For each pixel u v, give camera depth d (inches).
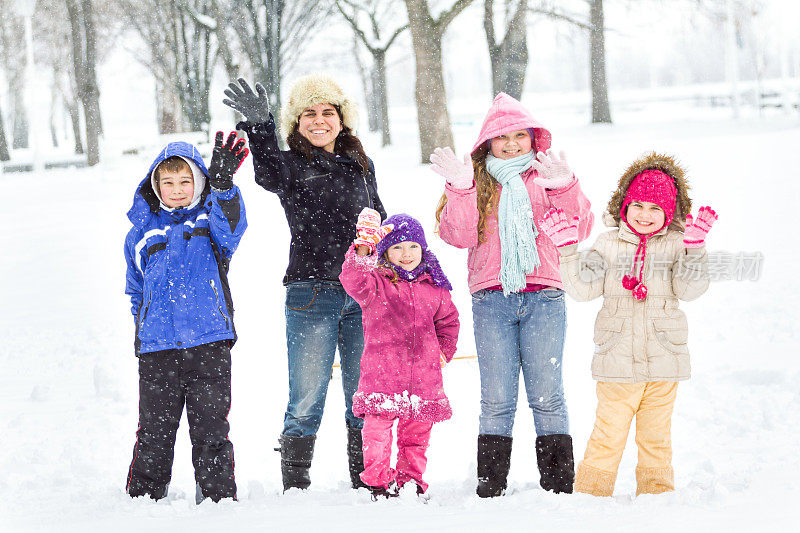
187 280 241.9
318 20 1649.9
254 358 446.3
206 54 1963.6
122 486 267.4
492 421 239.6
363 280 240.4
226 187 238.4
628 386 228.4
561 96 3540.8
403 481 244.4
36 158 1898.4
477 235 244.7
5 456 308.8
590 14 1812.3
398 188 926.4
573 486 236.1
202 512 214.5
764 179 902.4
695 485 205.9
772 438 279.9
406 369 243.1
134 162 1568.7
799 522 166.2
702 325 451.8
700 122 1766.7
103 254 826.2
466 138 1656.0
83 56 2060.8
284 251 711.7
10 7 2294.5
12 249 869.2
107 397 394.6
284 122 263.4
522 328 241.8
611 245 234.1
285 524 192.2
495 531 176.9
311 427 255.9
